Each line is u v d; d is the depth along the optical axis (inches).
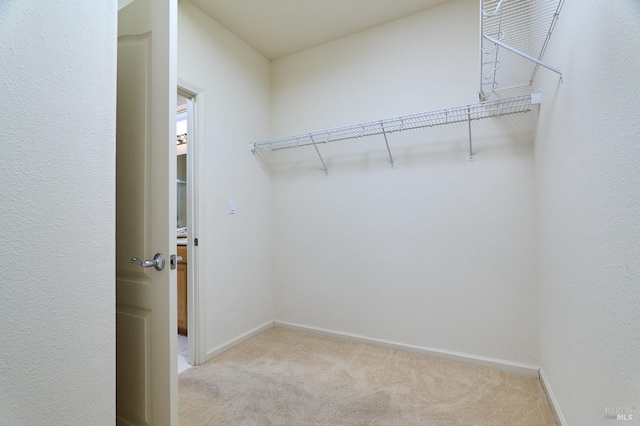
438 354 89.2
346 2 89.1
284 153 116.7
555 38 58.9
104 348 35.2
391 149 97.3
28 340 29.0
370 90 101.1
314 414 63.7
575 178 49.3
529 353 78.7
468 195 86.4
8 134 28.0
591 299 43.9
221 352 93.1
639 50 30.9
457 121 84.1
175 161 45.8
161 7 45.9
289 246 115.0
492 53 73.0
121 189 50.1
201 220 88.6
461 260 87.0
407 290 94.3
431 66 92.1
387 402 67.6
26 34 29.5
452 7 89.6
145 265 44.3
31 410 29.1
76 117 33.4
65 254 32.0
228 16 94.0
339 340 103.5
